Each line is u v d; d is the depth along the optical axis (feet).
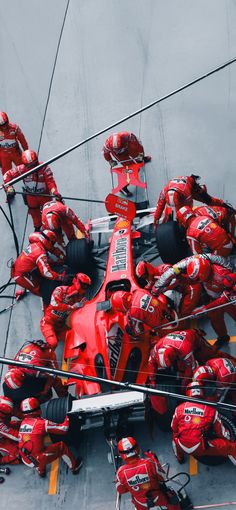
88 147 56.13
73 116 59.26
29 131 59.67
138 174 50.42
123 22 65.77
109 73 61.67
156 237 43.01
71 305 40.70
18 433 38.29
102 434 39.32
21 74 65.62
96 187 52.95
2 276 50.21
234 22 61.72
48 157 56.49
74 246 44.65
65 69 63.93
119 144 47.03
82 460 38.47
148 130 55.57
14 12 72.59
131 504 36.22
